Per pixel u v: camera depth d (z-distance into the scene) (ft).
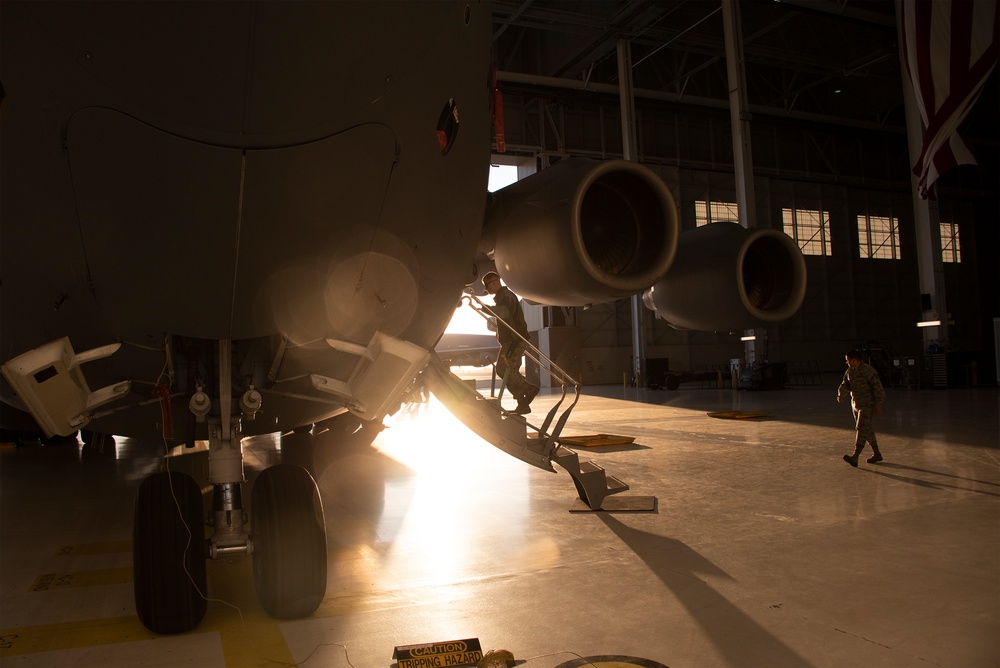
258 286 10.02
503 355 19.27
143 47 7.57
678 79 91.91
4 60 7.93
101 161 8.51
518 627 10.68
